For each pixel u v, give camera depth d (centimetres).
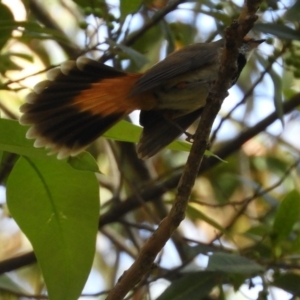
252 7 524
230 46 538
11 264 992
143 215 1272
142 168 1184
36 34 888
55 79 719
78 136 689
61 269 661
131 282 562
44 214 666
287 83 1188
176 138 767
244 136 1079
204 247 896
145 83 718
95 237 666
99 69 725
